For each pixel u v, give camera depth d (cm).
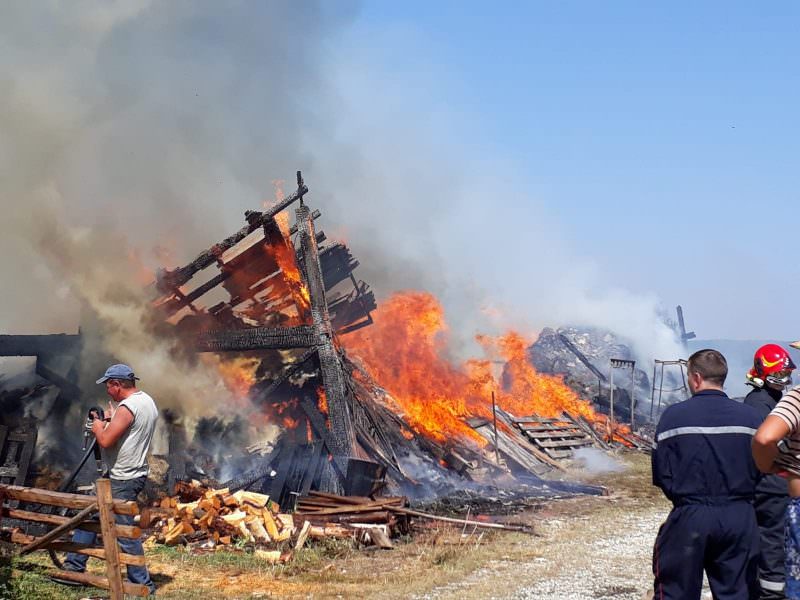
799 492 394
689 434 449
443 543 976
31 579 677
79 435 1241
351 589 754
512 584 775
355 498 1054
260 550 887
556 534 1062
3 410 1219
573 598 727
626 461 1992
